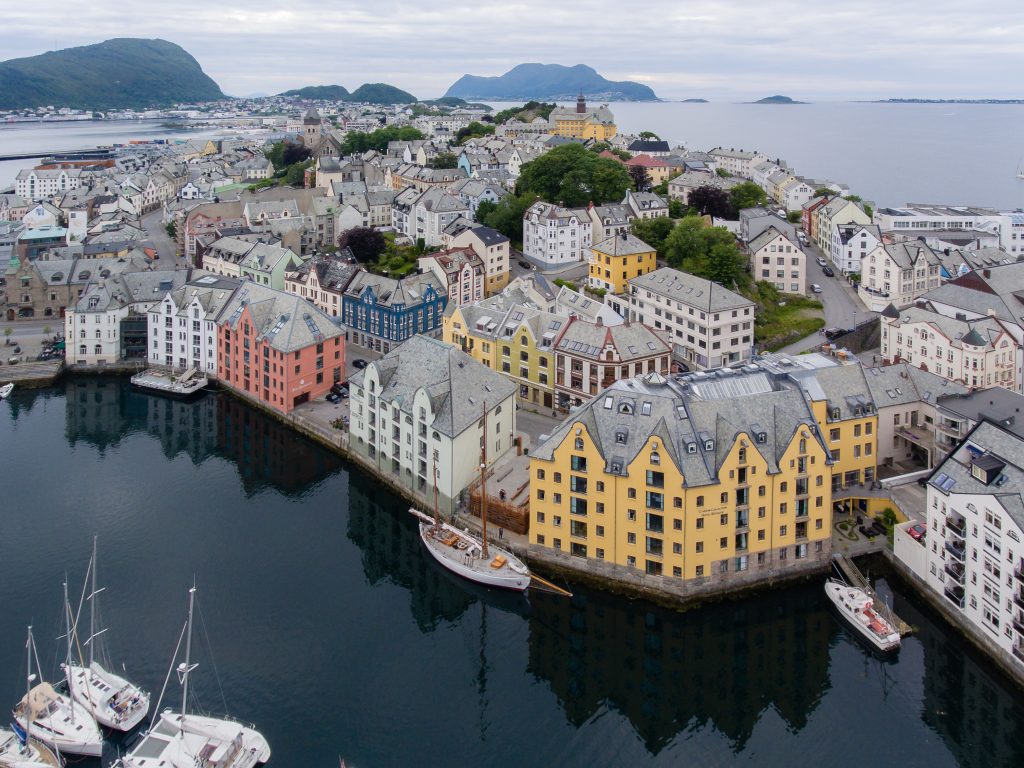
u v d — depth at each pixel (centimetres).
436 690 10919
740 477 11969
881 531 13375
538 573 13088
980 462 11306
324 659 11388
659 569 12300
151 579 13000
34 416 19362
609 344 17188
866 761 9831
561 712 10625
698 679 11181
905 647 11525
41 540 14038
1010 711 10475
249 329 19262
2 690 10669
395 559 13725
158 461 17088
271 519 14862
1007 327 18775
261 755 9606
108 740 9931
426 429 14600
